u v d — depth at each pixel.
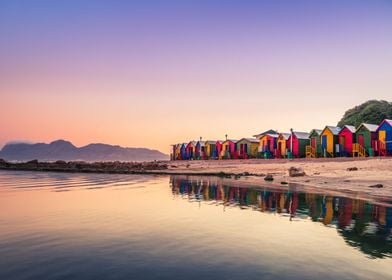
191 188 33.81
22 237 13.55
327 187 31.92
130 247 11.93
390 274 9.12
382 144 51.56
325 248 11.61
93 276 9.12
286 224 15.62
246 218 17.20
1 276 9.18
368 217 17.12
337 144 58.00
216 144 87.12
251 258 10.56
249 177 48.50
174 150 108.62
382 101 85.69
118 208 21.00
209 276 9.04
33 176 61.38
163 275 9.14
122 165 93.19
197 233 13.95
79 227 15.34
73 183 42.81
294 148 65.81
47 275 9.24
